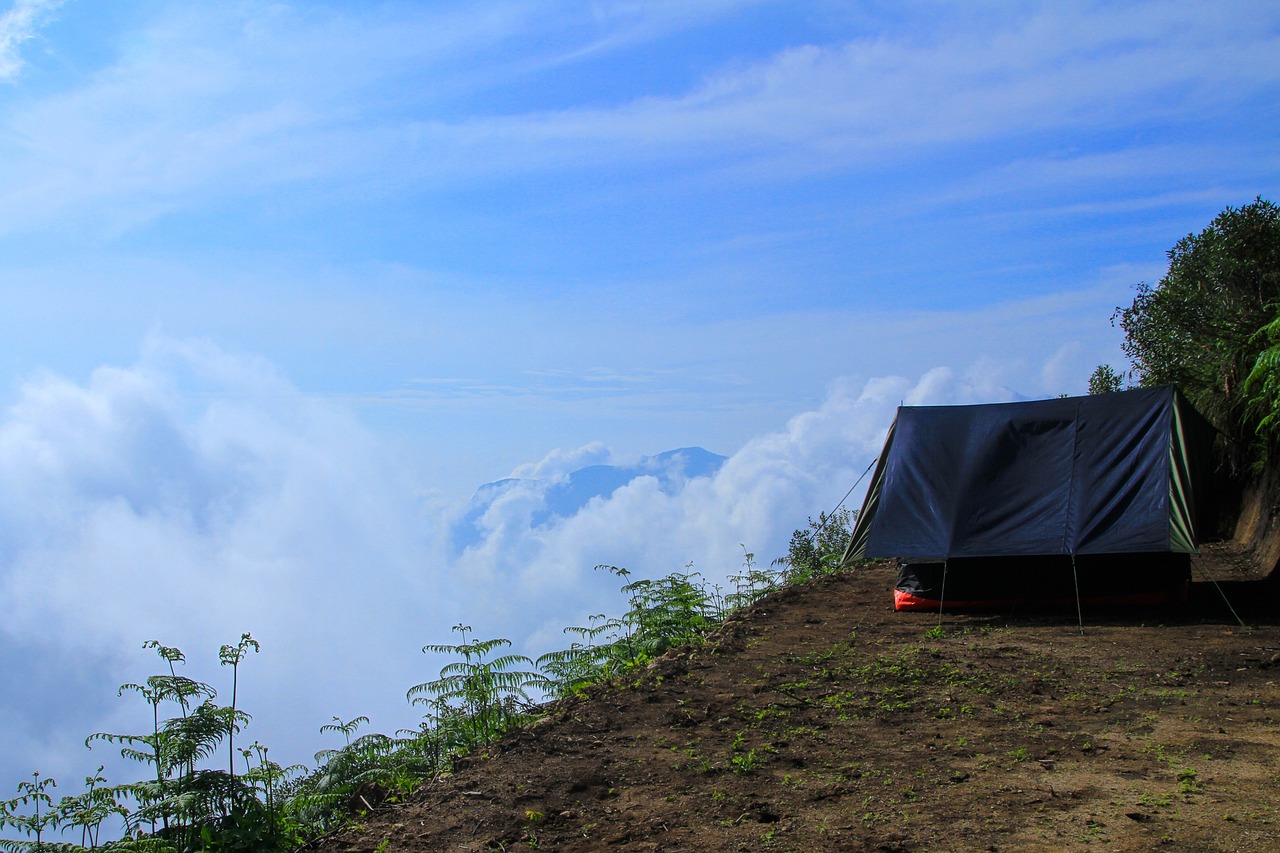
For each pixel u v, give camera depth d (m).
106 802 5.64
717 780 5.89
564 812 5.49
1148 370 17.11
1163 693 7.17
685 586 11.84
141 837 5.56
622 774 6.12
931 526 11.50
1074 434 11.49
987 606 11.30
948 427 12.32
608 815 5.43
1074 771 5.55
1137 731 6.27
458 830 5.40
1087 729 6.42
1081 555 10.52
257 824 5.99
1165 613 10.35
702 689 8.20
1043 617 10.70
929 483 11.90
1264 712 6.45
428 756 7.75
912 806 5.18
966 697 7.47
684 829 5.13
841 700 7.59
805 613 11.84
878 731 6.73
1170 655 8.37
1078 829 4.66
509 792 5.91
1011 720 6.77
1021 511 11.14
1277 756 5.54
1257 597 10.70
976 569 11.30
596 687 8.55
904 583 11.66
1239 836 4.39
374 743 7.37
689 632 11.19
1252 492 13.97
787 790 5.61
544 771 6.24
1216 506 15.15
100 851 5.23
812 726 6.95
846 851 4.64
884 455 12.55
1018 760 5.84
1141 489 10.68
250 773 6.25
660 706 7.70
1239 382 14.18
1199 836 4.44
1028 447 11.67
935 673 8.30
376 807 6.32
